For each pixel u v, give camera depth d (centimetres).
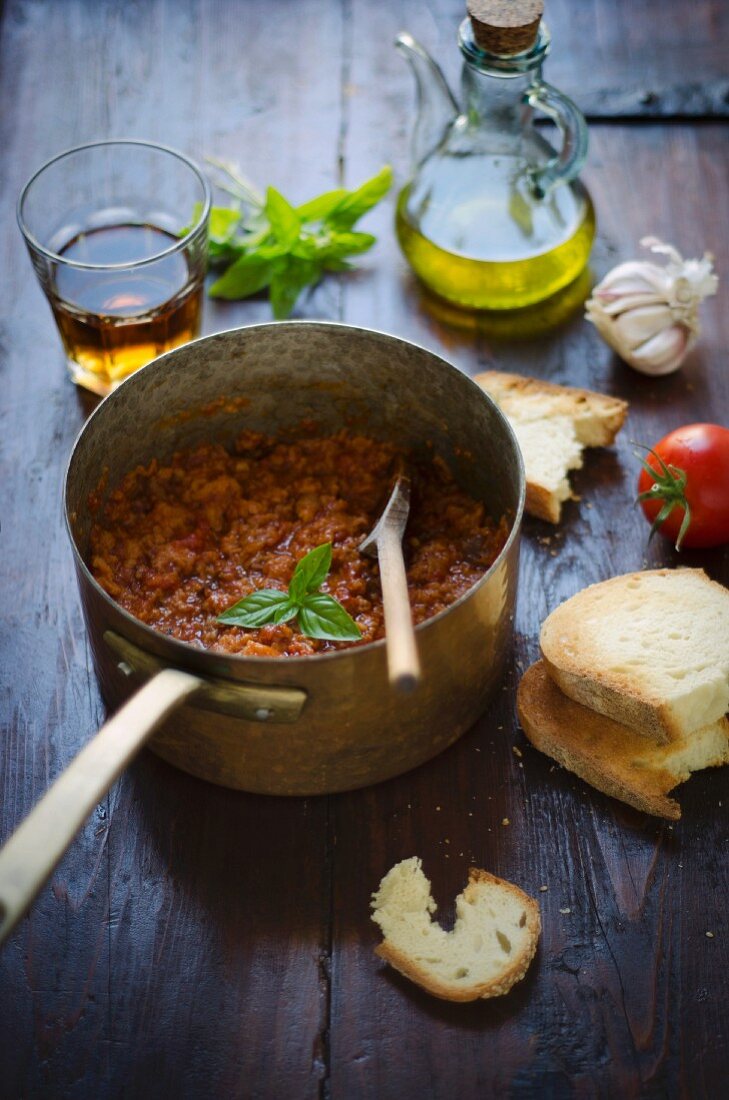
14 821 76
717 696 76
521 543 85
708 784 77
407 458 85
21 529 86
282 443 87
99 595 70
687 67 104
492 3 86
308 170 100
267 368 83
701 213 97
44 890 74
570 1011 71
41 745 78
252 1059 70
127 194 94
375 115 102
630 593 80
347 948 72
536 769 77
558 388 89
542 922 73
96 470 80
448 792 77
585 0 108
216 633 78
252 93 104
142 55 106
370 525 83
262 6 108
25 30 108
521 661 81
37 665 81
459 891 74
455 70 103
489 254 90
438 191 91
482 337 93
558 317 93
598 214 98
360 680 70
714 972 72
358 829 75
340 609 75
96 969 72
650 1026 70
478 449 81
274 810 76
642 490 84
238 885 74
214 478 84
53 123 103
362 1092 69
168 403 82
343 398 84
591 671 76
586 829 76
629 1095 69
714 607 79
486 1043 70
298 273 93
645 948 72
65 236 92
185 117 103
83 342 88
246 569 81
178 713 72
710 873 74
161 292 88
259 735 72
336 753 73
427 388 81
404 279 95
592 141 101
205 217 87
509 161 91
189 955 72
